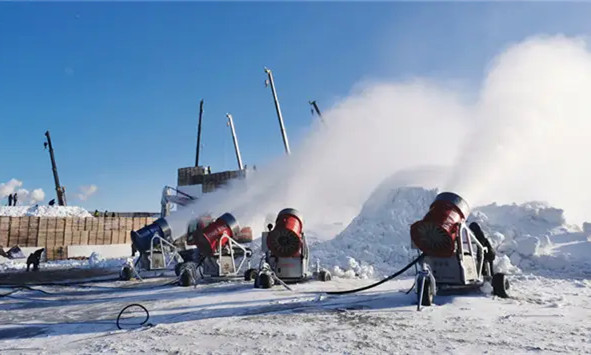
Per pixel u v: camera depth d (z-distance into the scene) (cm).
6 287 1409
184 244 2030
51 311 930
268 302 916
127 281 1561
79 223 3503
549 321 659
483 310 747
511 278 1135
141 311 870
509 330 611
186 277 1296
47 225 3344
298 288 1131
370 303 856
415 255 1523
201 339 609
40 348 593
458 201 880
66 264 2730
